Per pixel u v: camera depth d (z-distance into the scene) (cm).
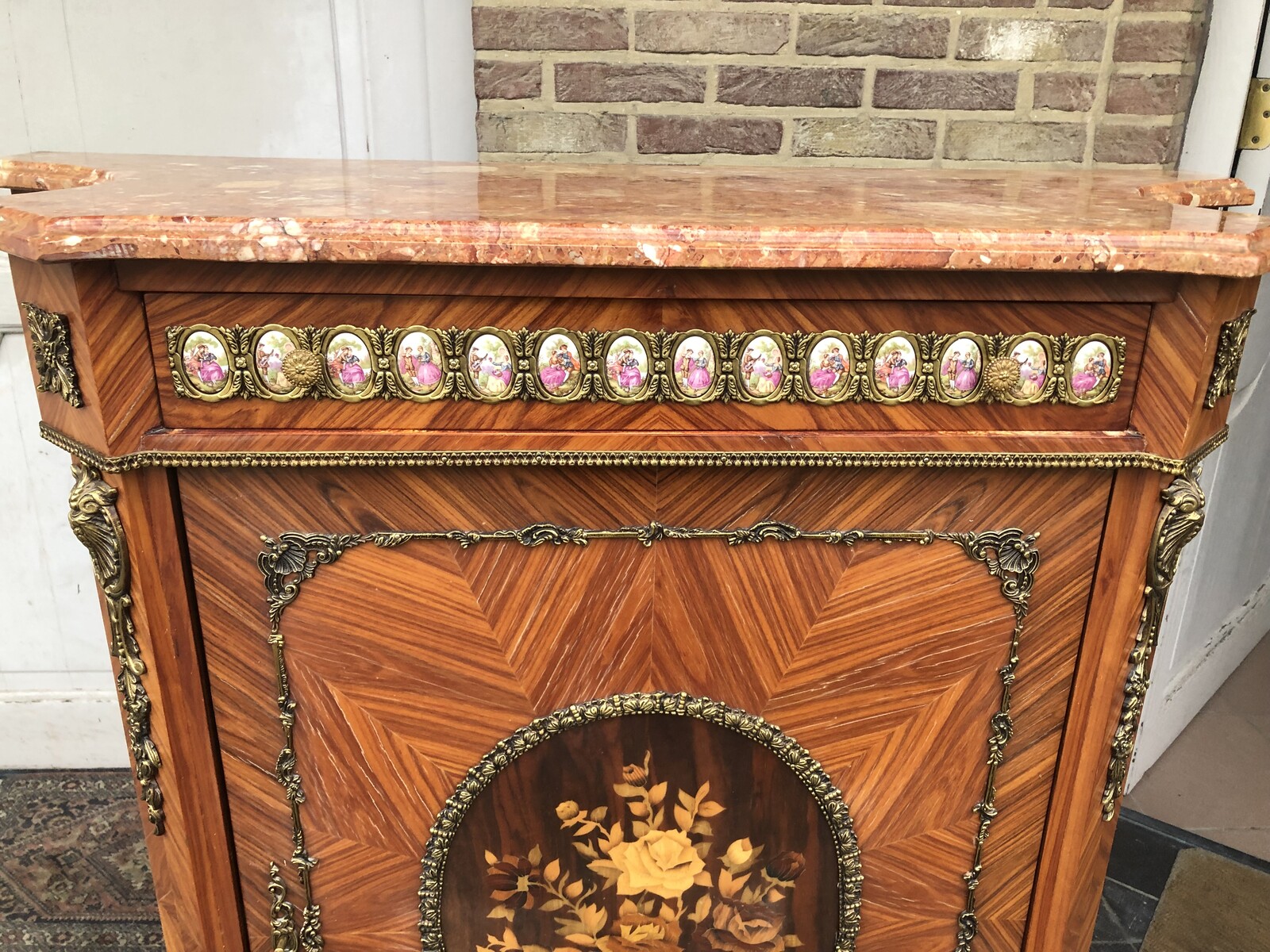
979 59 124
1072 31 122
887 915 87
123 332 65
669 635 77
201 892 82
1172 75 122
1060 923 88
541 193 82
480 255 61
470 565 74
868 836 84
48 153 110
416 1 131
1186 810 155
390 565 74
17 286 70
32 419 142
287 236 60
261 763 80
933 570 76
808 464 71
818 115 126
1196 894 137
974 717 81
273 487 71
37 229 59
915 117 126
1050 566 77
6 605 151
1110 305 68
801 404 70
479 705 79
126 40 128
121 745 159
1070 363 70
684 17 121
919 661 79
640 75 124
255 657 76
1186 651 166
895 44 123
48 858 139
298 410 68
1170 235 63
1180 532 73
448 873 84
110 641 76
